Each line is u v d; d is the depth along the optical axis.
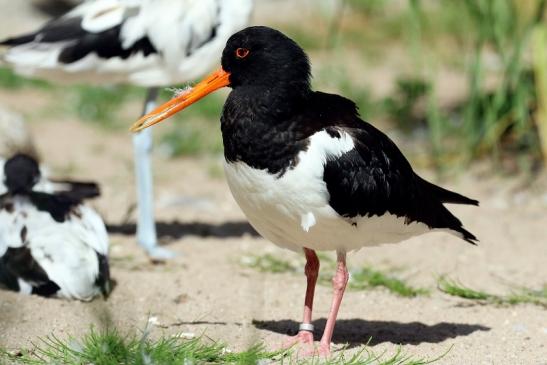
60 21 12.01
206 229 13.36
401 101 18.66
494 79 19.12
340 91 19.31
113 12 11.91
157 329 9.09
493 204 14.44
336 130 8.15
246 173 8.14
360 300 10.40
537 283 11.12
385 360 8.39
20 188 10.57
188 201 14.60
